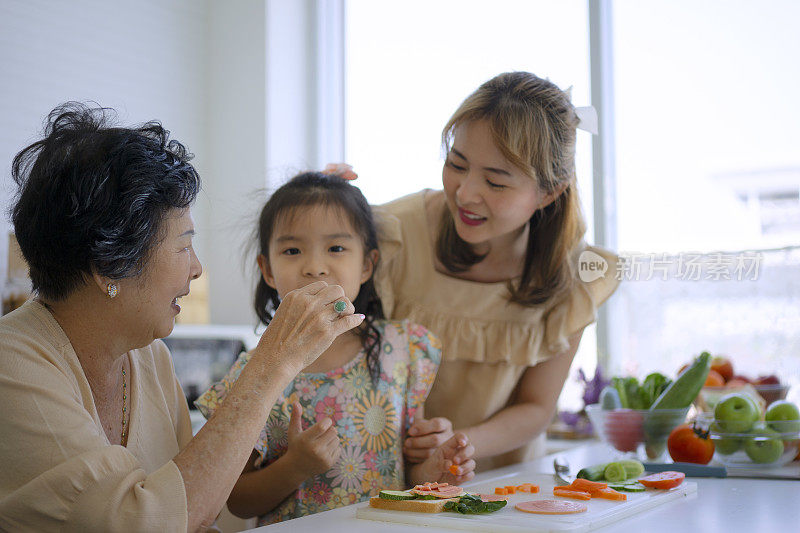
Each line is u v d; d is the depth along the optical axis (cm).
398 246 145
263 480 118
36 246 89
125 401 102
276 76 287
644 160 242
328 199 131
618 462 114
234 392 88
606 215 243
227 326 265
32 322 91
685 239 235
